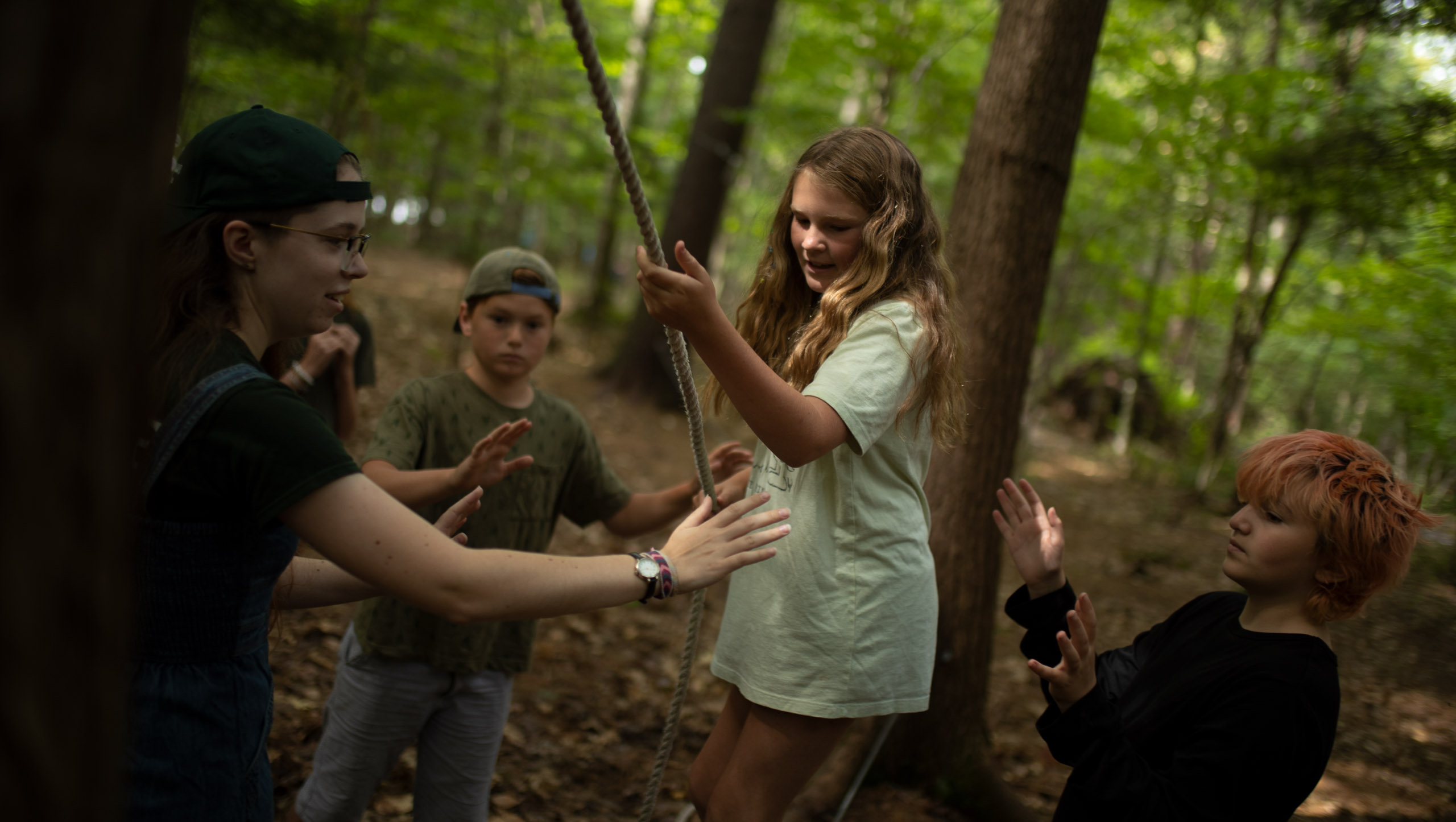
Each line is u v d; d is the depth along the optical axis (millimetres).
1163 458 13578
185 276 1227
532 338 2221
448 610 1198
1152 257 13523
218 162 1249
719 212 10000
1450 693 4949
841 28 9258
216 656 1268
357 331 3146
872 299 1644
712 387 2082
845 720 1737
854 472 1650
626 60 11820
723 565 1389
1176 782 1382
